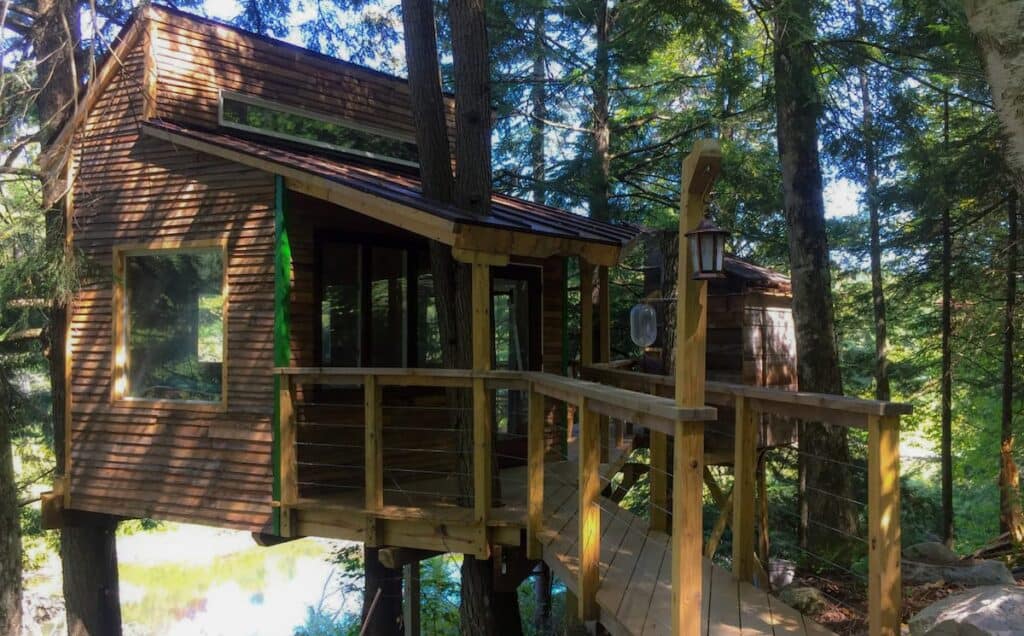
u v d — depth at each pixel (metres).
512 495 6.08
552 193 13.88
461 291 5.86
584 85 13.31
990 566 5.57
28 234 6.69
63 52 7.28
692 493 2.75
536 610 11.02
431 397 6.99
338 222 6.32
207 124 6.86
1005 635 2.90
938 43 7.35
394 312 6.83
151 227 6.52
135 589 15.46
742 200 13.90
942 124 11.52
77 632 7.91
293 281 5.96
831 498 7.47
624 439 8.29
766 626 3.54
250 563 17.14
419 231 5.08
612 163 14.75
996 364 11.83
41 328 7.86
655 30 9.23
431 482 6.62
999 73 3.92
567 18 13.52
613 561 4.45
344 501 5.69
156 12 6.57
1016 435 11.29
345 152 7.80
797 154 7.98
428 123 5.99
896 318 13.07
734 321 10.35
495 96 13.94
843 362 14.43
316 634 12.31
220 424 6.10
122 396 6.66
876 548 3.16
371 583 9.04
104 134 6.82
